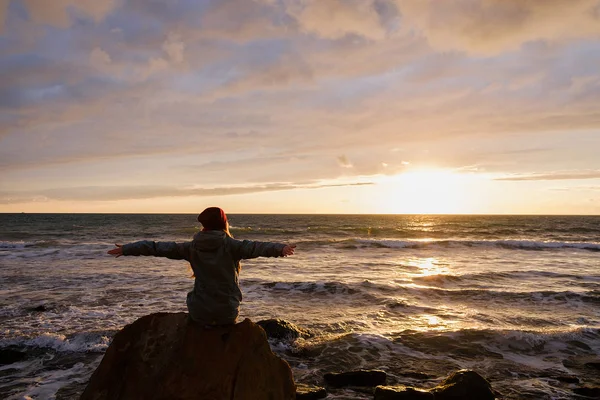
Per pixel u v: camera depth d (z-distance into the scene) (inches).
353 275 689.6
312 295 525.3
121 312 431.2
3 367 288.7
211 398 142.0
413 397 222.4
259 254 140.8
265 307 464.4
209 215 147.1
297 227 2480.3
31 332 360.2
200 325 151.9
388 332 365.1
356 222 3607.3
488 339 343.3
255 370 148.5
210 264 144.1
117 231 1980.8
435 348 326.6
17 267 748.6
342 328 385.4
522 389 256.5
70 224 2861.7
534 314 442.9
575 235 1845.5
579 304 487.8
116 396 146.6
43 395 244.7
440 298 516.1
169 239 1560.0
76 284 586.2
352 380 263.0
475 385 232.1
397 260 903.1
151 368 149.4
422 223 3363.7
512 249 1149.1
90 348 321.1
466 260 914.7
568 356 316.2
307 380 268.2
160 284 586.9
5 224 2851.9
